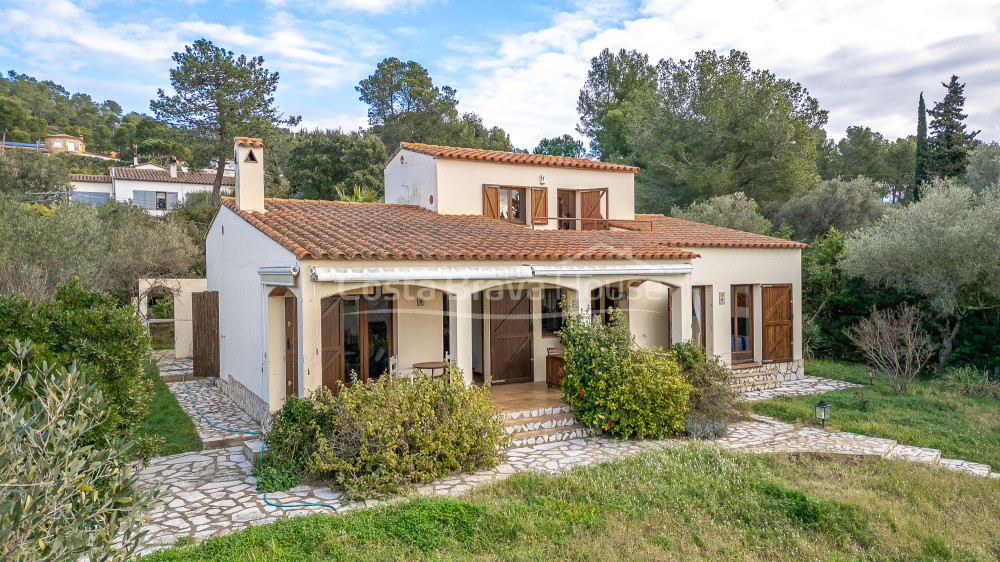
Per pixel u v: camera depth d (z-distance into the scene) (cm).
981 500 915
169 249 2833
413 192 1870
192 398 1589
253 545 689
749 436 1238
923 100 3559
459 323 1197
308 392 1050
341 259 1084
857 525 815
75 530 393
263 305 1245
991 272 1688
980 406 1462
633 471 968
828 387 1745
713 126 3275
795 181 3262
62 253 1989
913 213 1808
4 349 746
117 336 839
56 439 391
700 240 1717
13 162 3822
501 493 878
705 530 798
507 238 1434
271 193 4309
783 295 1861
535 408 1255
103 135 10044
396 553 681
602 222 1902
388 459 906
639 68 4919
